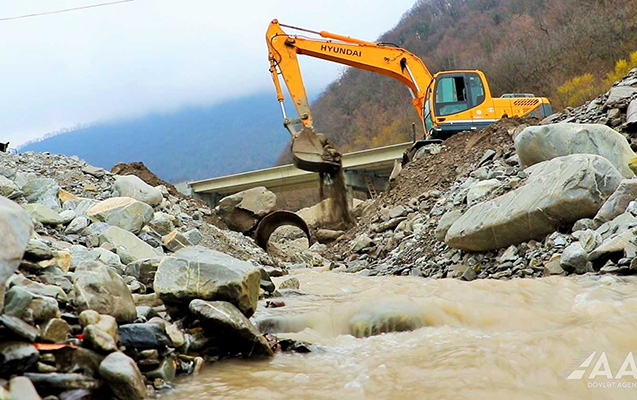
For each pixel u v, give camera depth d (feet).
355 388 13.21
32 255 17.90
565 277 25.05
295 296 27.50
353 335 19.08
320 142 70.08
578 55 191.21
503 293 22.89
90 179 55.16
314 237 77.10
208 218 68.85
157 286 17.16
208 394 13.01
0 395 9.70
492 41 280.72
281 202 233.14
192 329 16.26
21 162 55.42
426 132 74.43
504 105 69.87
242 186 138.92
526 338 16.02
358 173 126.31
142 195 50.67
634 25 178.91
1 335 11.53
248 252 52.85
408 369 14.42
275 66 72.18
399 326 18.92
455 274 34.86
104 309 14.40
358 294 27.04
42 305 12.66
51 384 11.30
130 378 11.82
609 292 20.58
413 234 50.47
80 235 33.86
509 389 12.42
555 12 235.61
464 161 61.16
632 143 41.32
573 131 37.91
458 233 36.11
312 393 13.01
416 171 66.85
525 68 209.97
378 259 52.85
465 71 70.44
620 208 27.68
